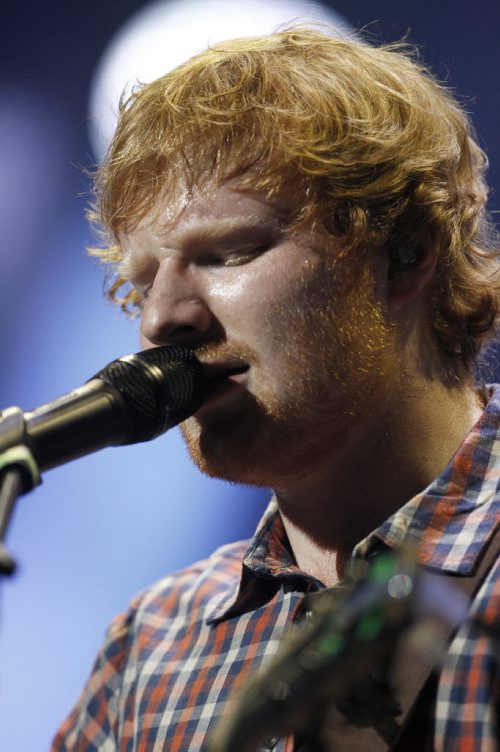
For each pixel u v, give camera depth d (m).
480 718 2.83
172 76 3.62
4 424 2.52
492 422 3.47
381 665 2.90
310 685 1.89
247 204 3.25
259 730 1.89
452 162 3.78
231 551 4.45
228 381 3.25
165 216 3.33
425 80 3.95
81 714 4.34
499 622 2.82
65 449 2.69
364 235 3.35
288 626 3.54
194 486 8.48
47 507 8.46
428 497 3.32
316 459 3.32
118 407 2.86
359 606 1.91
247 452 3.26
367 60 3.73
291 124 3.35
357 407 3.29
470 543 3.18
